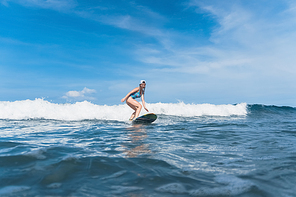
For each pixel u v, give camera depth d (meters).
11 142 3.42
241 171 2.27
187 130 5.48
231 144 3.78
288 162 2.62
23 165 2.25
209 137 4.47
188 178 2.04
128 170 2.23
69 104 9.70
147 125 6.55
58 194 1.64
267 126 6.59
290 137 4.56
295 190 1.78
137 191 1.74
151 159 2.63
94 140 3.90
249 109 13.66
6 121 7.16
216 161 2.66
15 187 1.74
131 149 3.17
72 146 3.25
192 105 12.32
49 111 8.73
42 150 2.82
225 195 1.67
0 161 2.34
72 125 6.43
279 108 14.79
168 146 3.48
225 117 10.70
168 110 11.34
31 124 6.51
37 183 1.84
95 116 8.93
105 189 1.76
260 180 2.00
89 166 2.30
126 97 7.40
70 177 2.00
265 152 3.18
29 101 9.14
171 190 1.76
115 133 4.81
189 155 2.93
